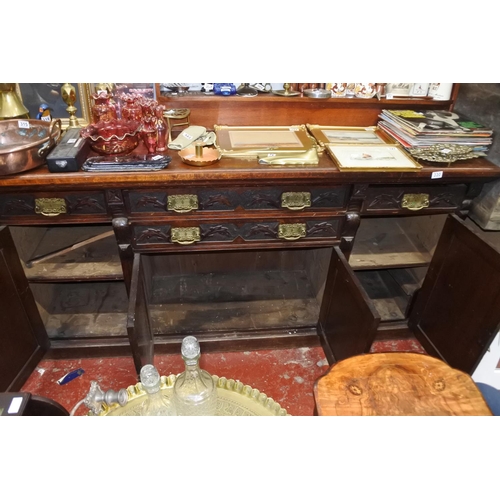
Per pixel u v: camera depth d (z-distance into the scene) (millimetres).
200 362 1879
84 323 1904
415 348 1977
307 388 1771
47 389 1723
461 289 1621
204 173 1365
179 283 2232
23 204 1417
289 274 2330
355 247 1899
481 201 1658
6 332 1569
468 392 1080
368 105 1754
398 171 1427
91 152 1492
